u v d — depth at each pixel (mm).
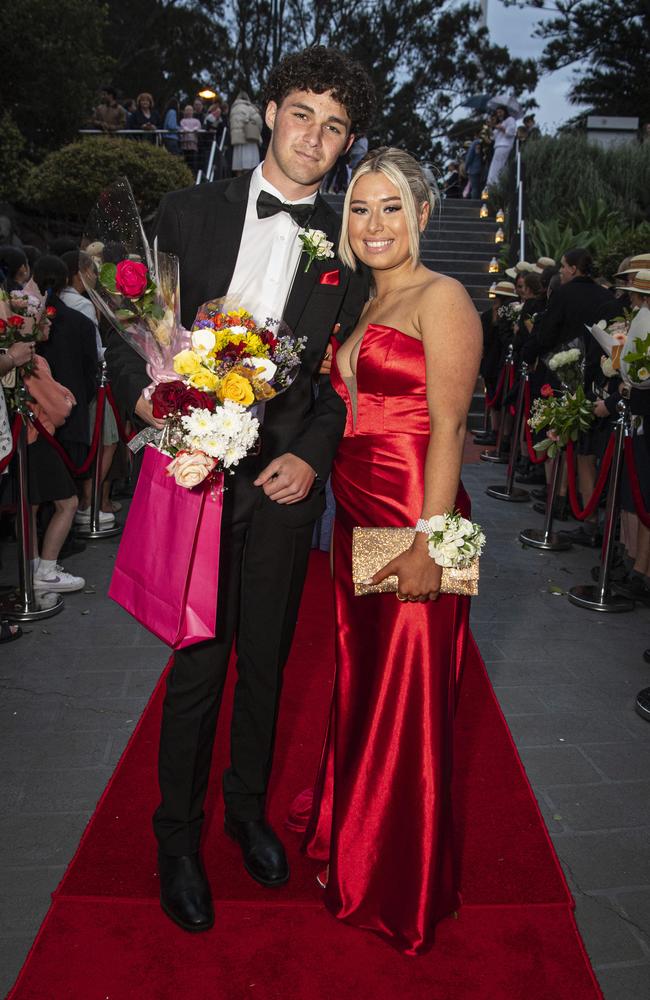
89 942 2086
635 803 2807
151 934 2119
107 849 2432
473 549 1948
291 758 2947
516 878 2369
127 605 2121
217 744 3027
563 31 33750
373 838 2107
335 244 2248
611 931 2211
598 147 14469
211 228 2184
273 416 2213
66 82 14469
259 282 2182
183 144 15703
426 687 2072
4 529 5266
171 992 1947
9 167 13180
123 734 3115
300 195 2184
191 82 34812
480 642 4113
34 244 12930
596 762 3055
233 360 1890
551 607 4613
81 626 4113
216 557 1954
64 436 4914
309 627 4121
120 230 2047
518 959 2080
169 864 2203
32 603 4211
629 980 2049
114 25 31234
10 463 4094
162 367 2031
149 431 2051
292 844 2490
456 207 15539
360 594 2078
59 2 14383
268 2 35344
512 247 12875
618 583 4906
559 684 3682
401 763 2084
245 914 2195
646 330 4102
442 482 1957
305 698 3389
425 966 2049
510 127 15797
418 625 2068
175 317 2016
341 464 2180
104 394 5004
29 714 3246
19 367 4012
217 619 2172
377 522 2109
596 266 7203
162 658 3775
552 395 5441
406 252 2072
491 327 9102
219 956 2059
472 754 3041
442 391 1951
